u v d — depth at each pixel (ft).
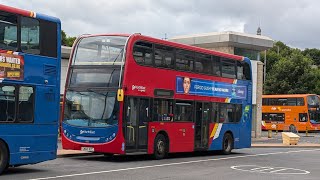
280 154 83.56
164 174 47.50
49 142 46.50
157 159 63.82
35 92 45.06
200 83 71.97
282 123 188.85
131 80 58.75
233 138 80.28
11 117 42.83
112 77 58.29
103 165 54.39
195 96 70.79
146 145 61.46
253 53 131.54
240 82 82.58
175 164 58.59
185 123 68.54
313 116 183.93
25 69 44.09
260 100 133.39
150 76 61.93
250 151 90.53
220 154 78.89
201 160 66.08
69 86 60.70
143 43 61.00
